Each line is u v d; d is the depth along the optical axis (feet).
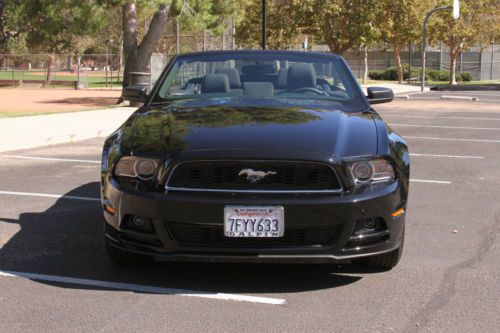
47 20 76.79
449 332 12.42
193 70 19.61
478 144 42.27
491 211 23.11
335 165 13.65
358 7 111.14
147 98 19.33
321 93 18.58
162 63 85.92
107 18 72.84
